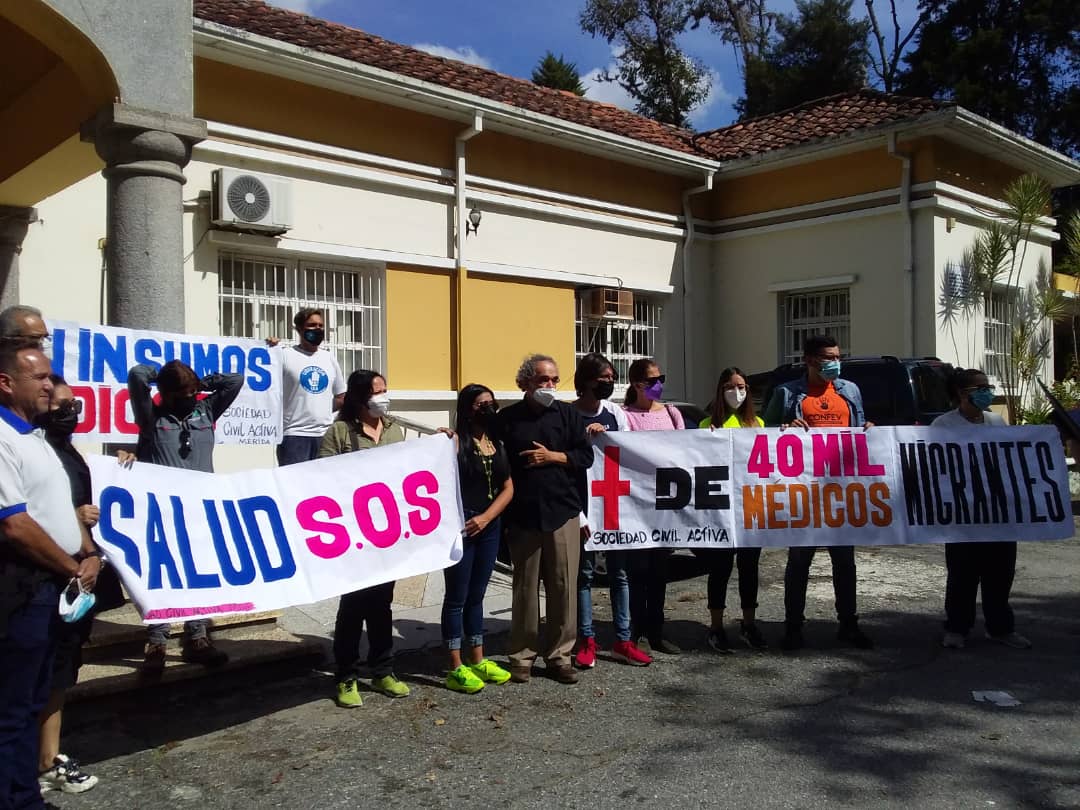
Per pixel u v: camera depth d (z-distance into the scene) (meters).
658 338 14.27
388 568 5.18
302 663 5.80
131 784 4.27
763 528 6.12
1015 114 23.59
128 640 5.54
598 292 12.89
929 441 6.29
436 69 11.77
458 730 4.88
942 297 12.87
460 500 5.46
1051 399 6.07
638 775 4.30
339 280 10.41
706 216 14.95
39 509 3.62
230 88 9.33
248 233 9.34
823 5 27.42
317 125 10.02
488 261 11.67
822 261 13.76
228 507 4.68
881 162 13.15
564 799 4.07
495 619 7.12
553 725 4.94
